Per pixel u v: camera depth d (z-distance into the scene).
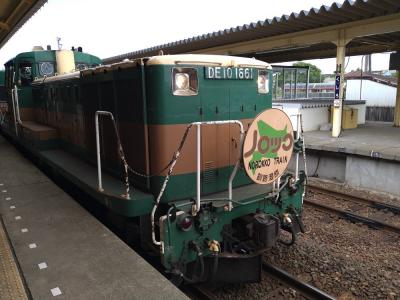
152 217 2.90
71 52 6.62
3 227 3.48
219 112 3.50
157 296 2.32
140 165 3.45
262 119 2.99
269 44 10.39
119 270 2.63
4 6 7.26
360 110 13.23
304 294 3.36
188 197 3.39
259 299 3.31
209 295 3.28
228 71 3.48
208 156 3.48
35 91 7.17
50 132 5.91
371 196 6.76
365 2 6.78
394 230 4.95
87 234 3.27
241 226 3.39
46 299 2.29
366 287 3.51
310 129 11.48
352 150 7.43
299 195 3.93
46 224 3.51
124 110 3.58
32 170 5.81
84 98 4.54
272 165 3.16
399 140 8.86
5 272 2.66
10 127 8.70
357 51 13.08
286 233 4.84
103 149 4.21
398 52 11.36
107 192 3.37
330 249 4.41
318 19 8.15
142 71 3.19
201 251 2.99
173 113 3.20
